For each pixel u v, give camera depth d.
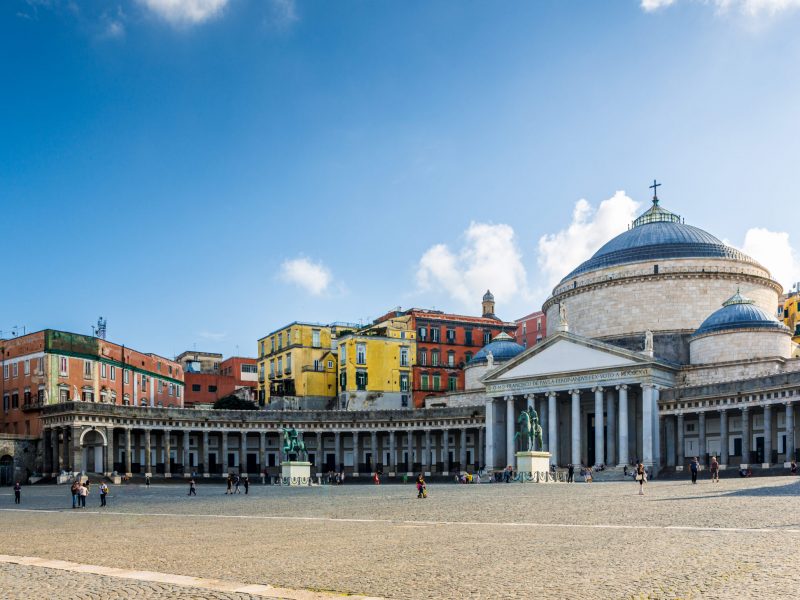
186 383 169.88
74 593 19.59
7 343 126.50
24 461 115.81
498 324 166.00
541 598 17.97
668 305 120.50
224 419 127.38
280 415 130.75
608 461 105.75
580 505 46.09
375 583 20.30
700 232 128.75
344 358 151.25
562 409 118.31
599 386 107.12
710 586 18.67
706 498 47.50
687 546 25.12
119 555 27.30
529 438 92.06
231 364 183.00
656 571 20.80
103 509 57.56
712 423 103.56
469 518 39.25
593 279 127.31
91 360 126.12
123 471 121.44
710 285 120.00
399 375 153.25
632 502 47.00
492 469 116.25
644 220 139.88
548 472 93.69
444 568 22.41
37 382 119.88
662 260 122.12
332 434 136.88
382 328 153.88
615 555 23.78
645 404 102.44
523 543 27.52
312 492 77.81
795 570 20.34
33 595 19.45
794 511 35.47
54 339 120.44
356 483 121.31
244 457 130.25
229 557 25.91
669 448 103.88
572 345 110.75
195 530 36.81
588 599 17.72
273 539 31.44
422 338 158.12
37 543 32.59
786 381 88.56
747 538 26.50
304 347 157.12
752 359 102.31
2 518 50.00
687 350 117.00
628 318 122.44
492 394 118.31
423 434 133.50
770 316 108.31
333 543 29.39
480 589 19.17
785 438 94.19
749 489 55.41
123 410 117.31
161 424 121.19
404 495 65.56
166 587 20.11
